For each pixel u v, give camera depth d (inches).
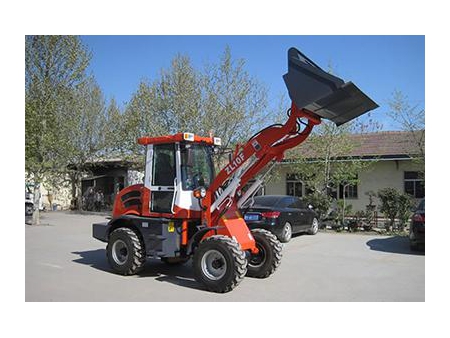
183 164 299.9
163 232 296.8
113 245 315.3
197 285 283.4
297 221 510.3
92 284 284.0
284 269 335.9
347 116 270.2
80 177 1119.0
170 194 301.0
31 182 776.9
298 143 274.7
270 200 499.2
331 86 236.5
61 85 705.0
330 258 384.5
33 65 690.2
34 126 652.1
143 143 315.9
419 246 436.8
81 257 383.9
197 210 301.1
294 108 261.6
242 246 280.4
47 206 1134.4
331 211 653.9
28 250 422.3
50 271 322.7
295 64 251.6
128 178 1011.3
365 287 279.3
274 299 250.7
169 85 761.0
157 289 272.2
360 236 552.7
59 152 693.3
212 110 717.3
